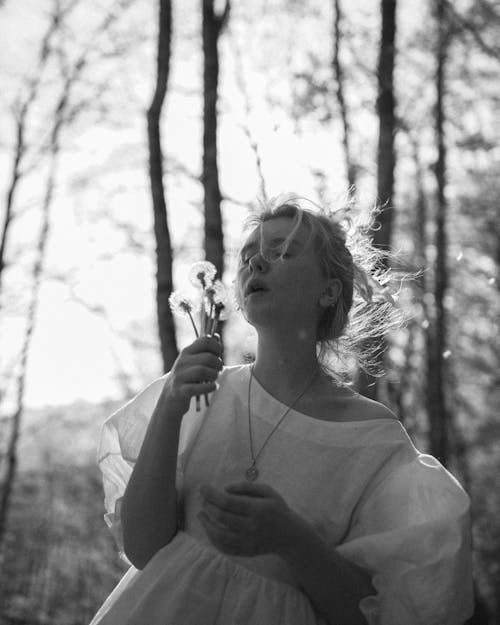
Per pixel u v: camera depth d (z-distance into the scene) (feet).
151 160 32.68
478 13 42.86
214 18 32.58
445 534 7.25
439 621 7.13
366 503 7.61
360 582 7.16
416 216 55.57
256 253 8.09
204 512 6.80
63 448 77.92
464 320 62.69
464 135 50.47
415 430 51.80
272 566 7.35
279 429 7.76
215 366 7.42
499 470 69.56
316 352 8.27
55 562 81.82
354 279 8.48
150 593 7.31
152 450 7.46
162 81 33.47
